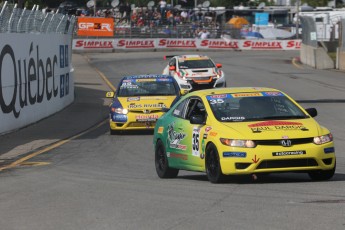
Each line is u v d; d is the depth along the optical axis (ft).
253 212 67.62
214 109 89.45
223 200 74.90
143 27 533.96
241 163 81.97
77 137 160.76
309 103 223.10
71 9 409.28
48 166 116.26
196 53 513.45
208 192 80.53
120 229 62.28
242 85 288.51
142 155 128.98
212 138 85.25
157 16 572.51
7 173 108.58
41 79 192.65
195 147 89.97
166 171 98.07
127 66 401.49
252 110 89.20
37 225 65.67
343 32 367.66
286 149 81.76
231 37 565.53
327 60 380.17
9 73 161.17
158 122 102.63
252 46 553.64
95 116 208.44
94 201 77.92
